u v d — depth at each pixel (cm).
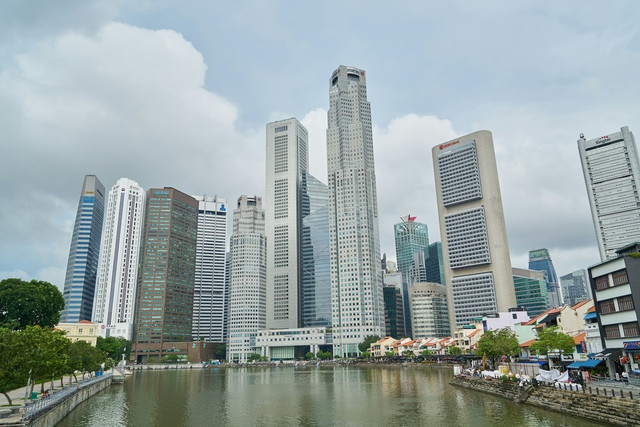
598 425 6094
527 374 10925
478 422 6981
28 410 5897
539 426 6319
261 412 8844
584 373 7975
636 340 7712
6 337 6462
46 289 15050
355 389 12762
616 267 8275
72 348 10731
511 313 18900
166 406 9781
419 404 9212
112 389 14012
